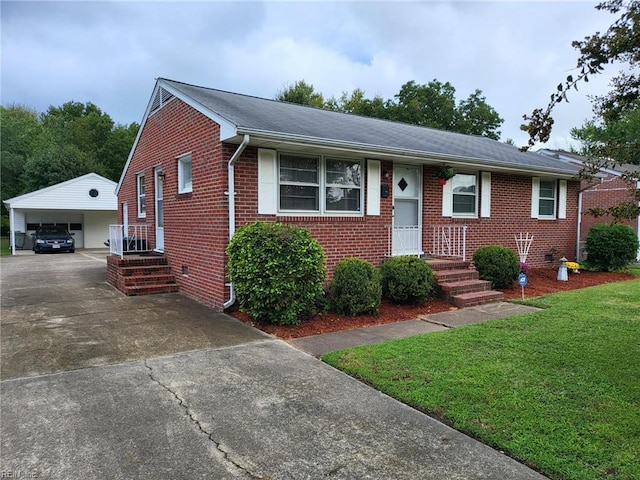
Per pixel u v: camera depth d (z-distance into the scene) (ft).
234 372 14.48
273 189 24.86
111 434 10.18
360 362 15.12
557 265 42.57
